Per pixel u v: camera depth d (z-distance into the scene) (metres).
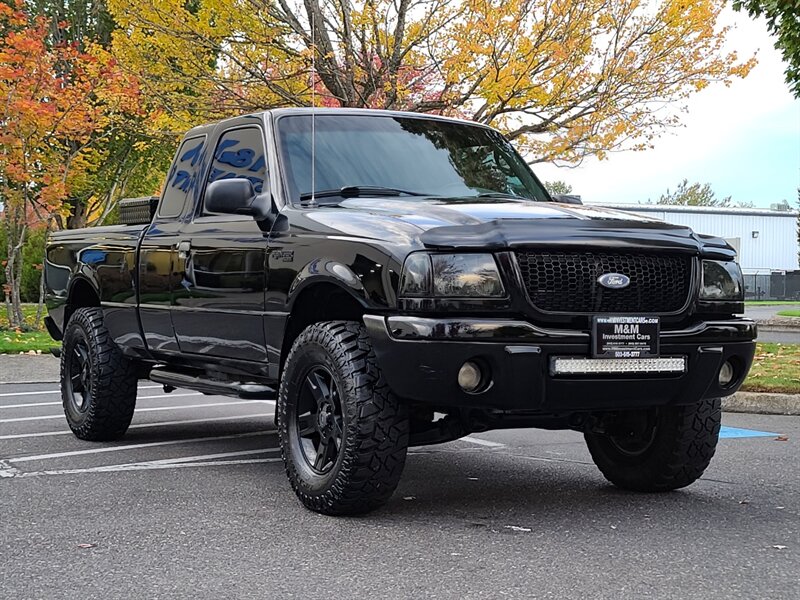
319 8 15.05
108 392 7.35
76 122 20.00
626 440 5.68
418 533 4.59
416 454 7.09
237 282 5.68
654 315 4.77
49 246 8.34
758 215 56.16
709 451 5.44
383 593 3.67
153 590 3.72
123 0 14.99
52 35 28.44
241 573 3.94
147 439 7.76
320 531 4.63
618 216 5.13
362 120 6.23
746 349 5.16
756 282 55.16
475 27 14.24
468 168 6.20
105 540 4.48
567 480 6.06
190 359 6.52
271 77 15.33
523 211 5.00
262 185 5.80
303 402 5.13
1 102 19.36
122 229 7.21
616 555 4.21
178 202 6.70
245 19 14.80
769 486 5.86
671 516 5.00
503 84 14.26
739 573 3.95
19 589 3.74
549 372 4.56
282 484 5.84
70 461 6.65
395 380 4.57
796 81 13.87
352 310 5.25
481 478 6.11
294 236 5.25
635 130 15.38
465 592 3.68
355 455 4.68
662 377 4.82
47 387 12.14
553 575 3.91
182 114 16.12
